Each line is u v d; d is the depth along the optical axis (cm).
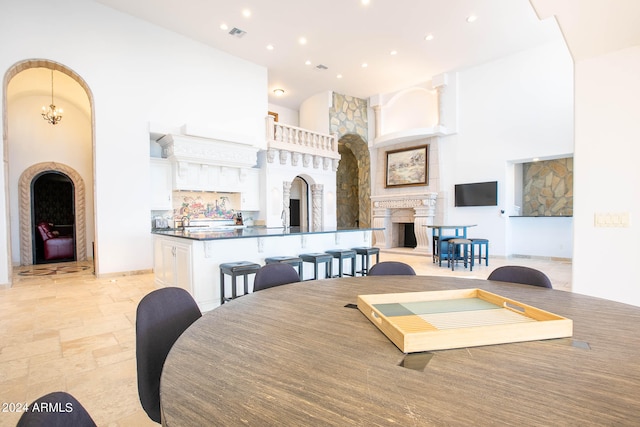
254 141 719
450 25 613
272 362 93
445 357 96
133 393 206
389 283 196
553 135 682
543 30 635
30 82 659
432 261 744
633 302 245
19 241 698
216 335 114
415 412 69
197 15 584
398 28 622
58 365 243
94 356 258
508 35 652
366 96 995
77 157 767
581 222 264
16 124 700
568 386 79
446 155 848
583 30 236
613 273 252
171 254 427
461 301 148
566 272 581
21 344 280
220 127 705
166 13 579
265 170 787
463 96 815
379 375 85
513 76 734
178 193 688
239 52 719
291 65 782
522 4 551
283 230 538
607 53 252
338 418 67
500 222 759
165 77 629
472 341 103
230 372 87
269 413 69
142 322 131
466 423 65
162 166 636
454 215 832
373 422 65
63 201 979
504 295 163
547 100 690
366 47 696
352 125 987
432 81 853
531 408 70
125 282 519
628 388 78
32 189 721
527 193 801
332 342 107
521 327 107
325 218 923
